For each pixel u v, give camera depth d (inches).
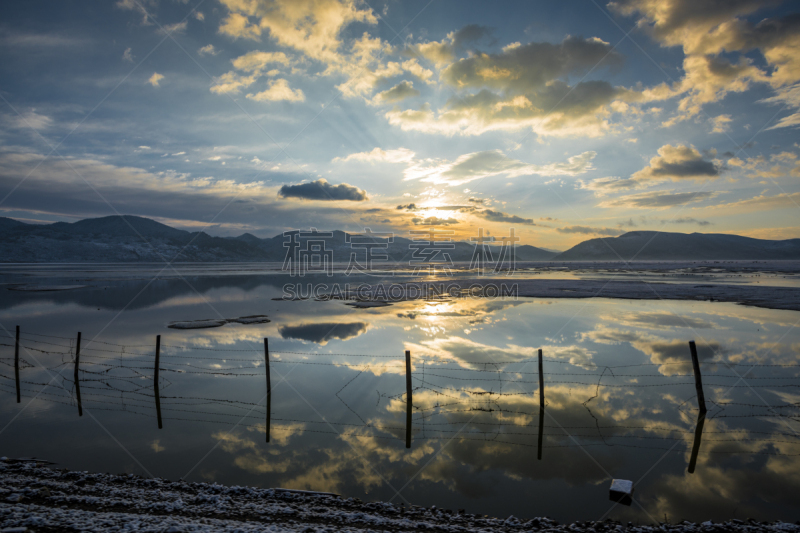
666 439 463.2
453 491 360.5
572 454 430.3
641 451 436.5
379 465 410.9
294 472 395.5
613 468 401.4
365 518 295.0
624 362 780.0
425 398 604.4
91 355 861.8
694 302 1769.2
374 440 470.0
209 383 680.4
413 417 536.4
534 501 343.9
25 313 1501.0
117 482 354.0
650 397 597.3
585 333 1071.6
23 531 226.4
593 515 322.0
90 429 497.0
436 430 494.9
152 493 326.6
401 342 981.8
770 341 954.7
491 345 939.3
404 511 317.4
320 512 305.0
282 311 1569.9
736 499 345.1
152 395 622.2
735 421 511.8
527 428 498.9
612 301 1851.6
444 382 675.4
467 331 1119.0
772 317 1327.5
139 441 465.1
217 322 1279.5
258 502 322.0
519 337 1027.9
